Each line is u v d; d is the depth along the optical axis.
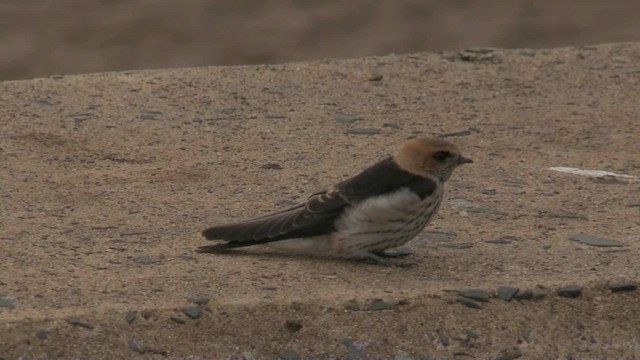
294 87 17.19
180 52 26.61
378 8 29.92
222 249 11.66
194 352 10.41
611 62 18.69
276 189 13.59
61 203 12.96
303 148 14.96
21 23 27.89
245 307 10.76
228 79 17.36
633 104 16.94
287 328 10.66
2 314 10.47
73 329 10.41
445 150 11.10
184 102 16.39
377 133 15.60
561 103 16.94
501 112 16.53
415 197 11.09
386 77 17.73
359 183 11.22
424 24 28.94
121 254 11.71
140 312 10.60
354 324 10.75
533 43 27.98
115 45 26.89
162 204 13.05
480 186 13.88
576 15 29.83
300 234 11.28
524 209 13.20
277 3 29.98
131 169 14.05
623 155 15.06
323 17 29.12
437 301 11.00
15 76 25.03
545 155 15.01
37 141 14.73
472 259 11.84
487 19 29.44
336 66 18.12
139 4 29.38
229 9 29.38
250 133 15.39
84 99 16.23
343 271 11.46
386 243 11.30
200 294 10.91
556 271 11.59
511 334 10.85
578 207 13.30
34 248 11.76
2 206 12.79
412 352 10.62
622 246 12.23
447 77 17.86
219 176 13.93
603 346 10.85
